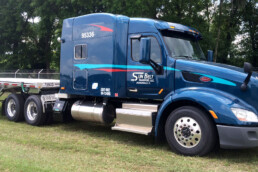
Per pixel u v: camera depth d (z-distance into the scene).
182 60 5.93
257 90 5.27
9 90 10.17
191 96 5.43
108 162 5.02
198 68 5.74
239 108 5.16
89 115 7.29
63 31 7.94
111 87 6.71
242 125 5.05
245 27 31.77
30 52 34.06
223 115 5.11
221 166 4.95
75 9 22.08
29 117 8.84
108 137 7.17
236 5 25.61
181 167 4.80
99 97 7.47
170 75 5.98
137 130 6.11
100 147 6.14
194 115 5.42
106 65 6.81
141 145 6.39
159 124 5.96
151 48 6.29
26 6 28.81
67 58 7.78
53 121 8.89
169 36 6.34
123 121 6.48
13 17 30.39
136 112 6.22
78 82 7.48
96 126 8.74
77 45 7.52
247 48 31.03
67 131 7.89
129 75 6.53
